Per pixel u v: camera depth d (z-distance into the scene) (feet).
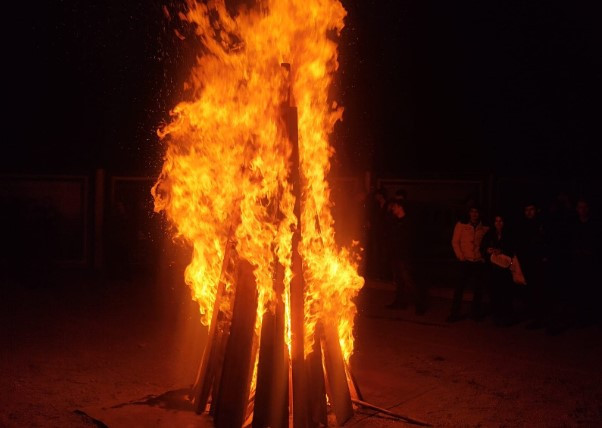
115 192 46.70
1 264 42.83
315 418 16.87
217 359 17.69
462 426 17.44
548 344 26.76
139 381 21.22
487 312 33.01
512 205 46.83
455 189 47.26
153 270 45.57
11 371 22.13
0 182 45.44
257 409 16.15
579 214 29.89
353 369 22.75
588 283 29.37
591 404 19.43
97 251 46.83
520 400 19.69
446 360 24.14
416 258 46.78
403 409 18.71
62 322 30.07
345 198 43.80
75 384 20.83
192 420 17.15
